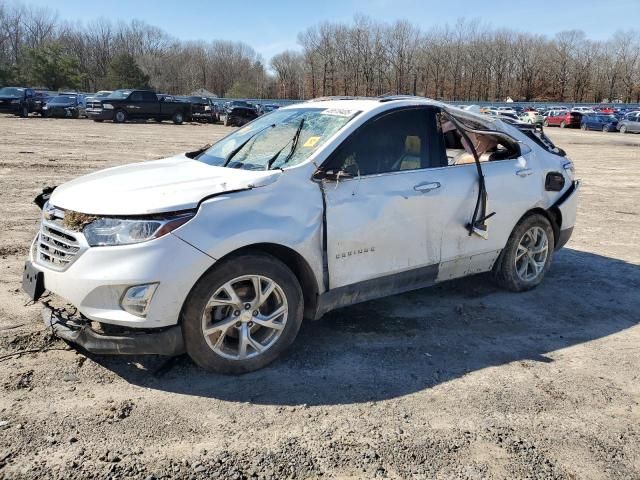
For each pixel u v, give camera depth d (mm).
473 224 4621
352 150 3988
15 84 63406
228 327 3502
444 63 94250
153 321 3230
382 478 2709
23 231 6949
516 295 5297
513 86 97625
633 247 7375
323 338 4199
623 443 3059
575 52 96812
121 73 73750
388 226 4070
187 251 3246
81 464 2701
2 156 14195
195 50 102562
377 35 92000
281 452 2865
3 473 2609
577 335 4473
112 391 3355
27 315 4316
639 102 96812
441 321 4613
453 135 4719
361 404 3338
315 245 3730
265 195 3547
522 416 3279
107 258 3193
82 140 20125
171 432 2986
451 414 3268
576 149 26562
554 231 5586
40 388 3338
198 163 4340
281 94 100375
